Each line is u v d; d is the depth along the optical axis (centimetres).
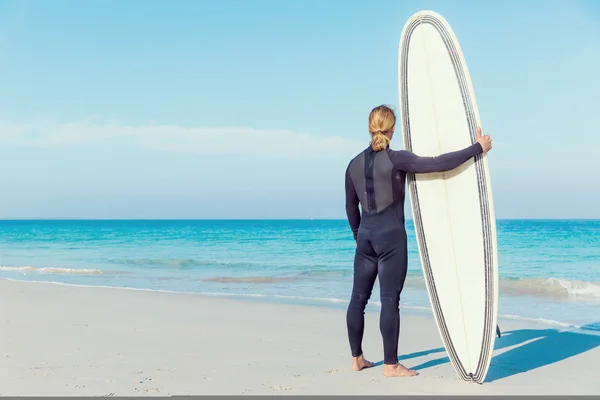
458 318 406
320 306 895
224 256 2419
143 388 386
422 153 430
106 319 739
